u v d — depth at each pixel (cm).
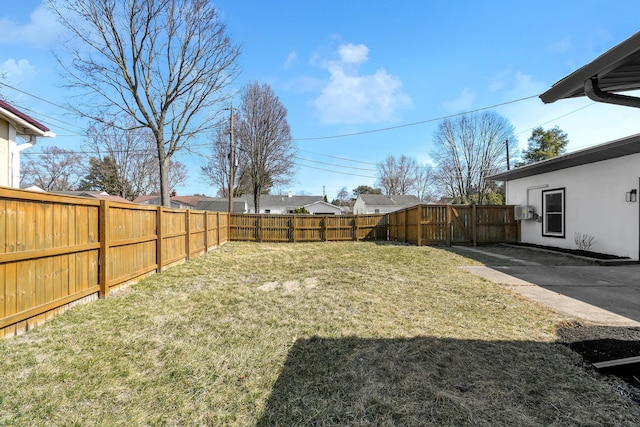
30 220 294
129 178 2691
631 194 658
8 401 192
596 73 224
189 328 318
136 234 507
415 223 1067
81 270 372
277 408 187
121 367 237
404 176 4584
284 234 1330
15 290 278
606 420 170
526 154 2578
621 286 472
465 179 2883
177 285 502
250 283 523
